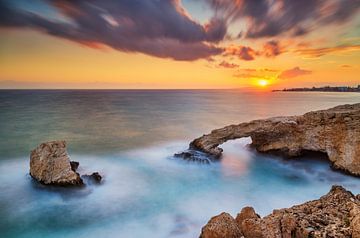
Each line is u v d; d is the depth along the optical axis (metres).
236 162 25.00
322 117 21.72
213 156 25.09
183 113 68.56
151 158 26.14
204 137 26.55
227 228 10.19
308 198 17.45
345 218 10.60
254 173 22.12
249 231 10.41
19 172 21.16
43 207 16.09
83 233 13.60
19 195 17.39
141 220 14.80
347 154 19.97
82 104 98.81
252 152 27.53
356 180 19.22
